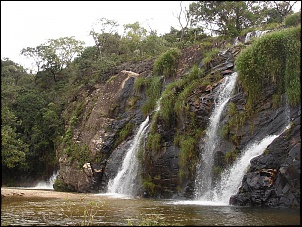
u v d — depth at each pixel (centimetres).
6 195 2247
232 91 2069
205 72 2528
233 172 1772
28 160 4372
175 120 2330
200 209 1420
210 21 3127
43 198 2092
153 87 3078
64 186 3159
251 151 1730
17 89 5025
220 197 1806
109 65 4325
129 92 3381
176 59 3092
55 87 5591
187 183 2055
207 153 2012
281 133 1560
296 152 1370
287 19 2400
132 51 5312
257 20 3045
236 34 2967
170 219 1166
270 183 1433
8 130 3406
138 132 2775
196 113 2197
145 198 2156
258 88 1881
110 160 2903
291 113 1700
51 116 4453
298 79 1706
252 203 1475
